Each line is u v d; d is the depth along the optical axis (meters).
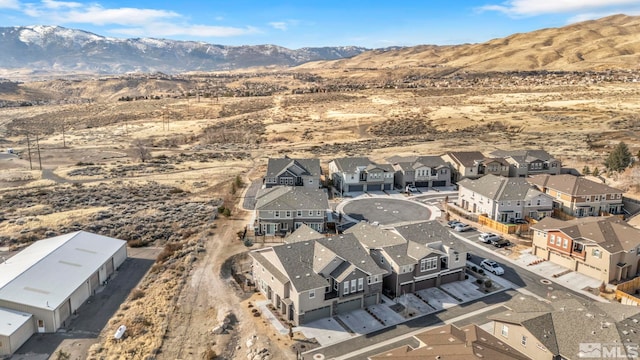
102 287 55.41
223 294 53.19
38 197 93.12
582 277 57.78
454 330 38.66
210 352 42.09
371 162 99.62
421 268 53.84
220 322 47.00
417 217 80.31
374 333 45.69
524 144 139.00
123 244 62.69
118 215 80.62
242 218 79.00
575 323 38.88
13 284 48.09
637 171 95.81
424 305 51.12
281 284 48.09
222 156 136.62
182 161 130.12
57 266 53.09
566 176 85.75
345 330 46.19
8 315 44.94
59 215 80.00
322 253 51.47
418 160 102.50
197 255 63.34
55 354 42.41
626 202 82.62
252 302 51.53
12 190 98.88
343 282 48.75
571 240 59.47
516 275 58.50
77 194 94.69
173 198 92.94
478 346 35.09
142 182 105.44
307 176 93.31
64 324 47.31
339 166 97.38
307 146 150.62
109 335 45.19
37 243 61.66
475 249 66.69
